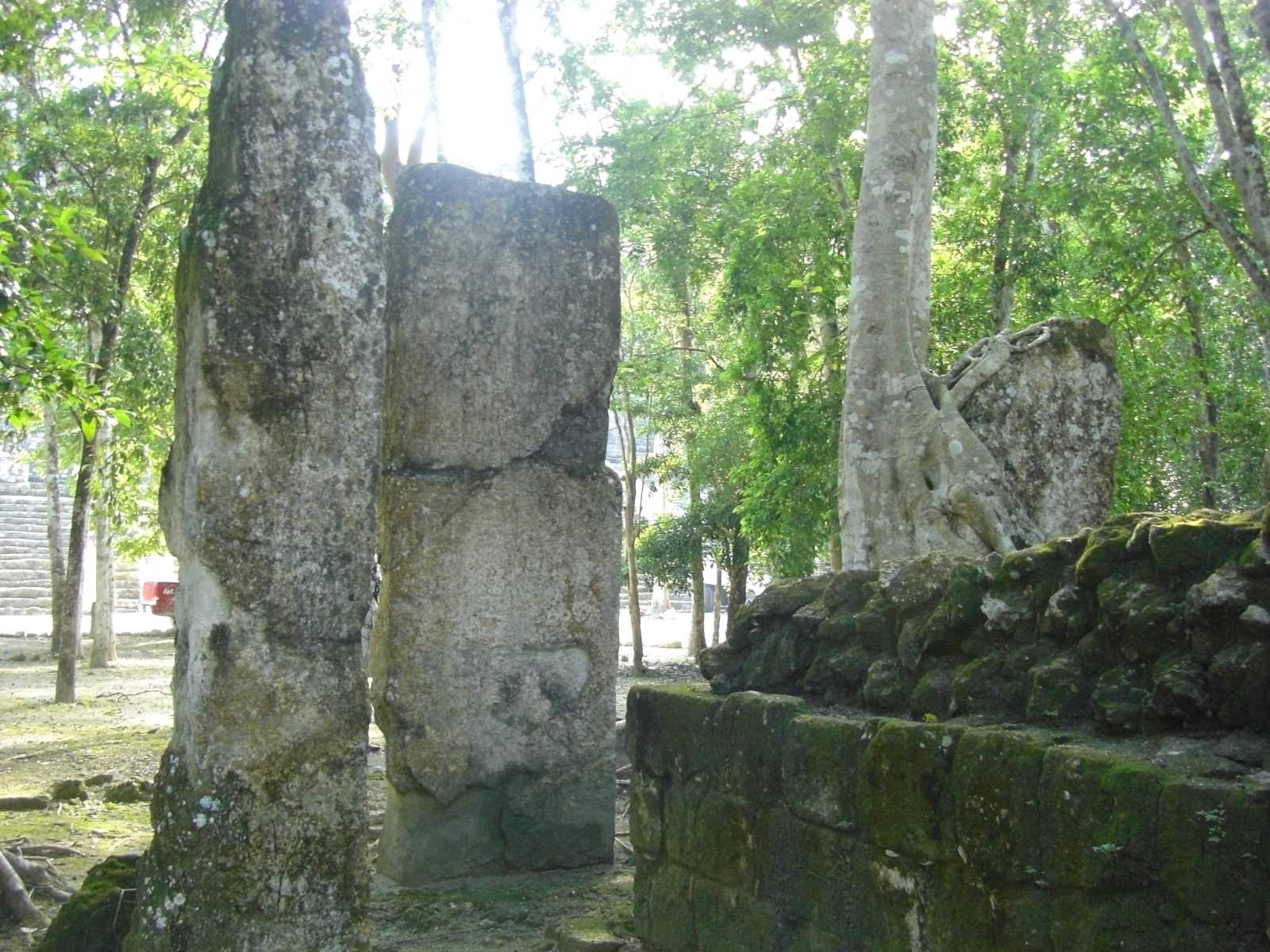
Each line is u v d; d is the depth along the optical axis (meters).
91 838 7.50
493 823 6.46
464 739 6.39
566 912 5.79
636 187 14.88
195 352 3.94
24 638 23.22
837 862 3.62
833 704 4.04
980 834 3.13
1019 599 3.55
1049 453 6.95
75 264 13.10
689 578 24.19
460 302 6.55
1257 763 2.75
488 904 5.91
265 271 3.96
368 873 3.99
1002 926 3.07
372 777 9.28
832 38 13.89
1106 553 3.34
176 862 3.79
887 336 8.70
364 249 4.10
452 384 6.52
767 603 4.36
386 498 6.39
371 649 6.61
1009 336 7.28
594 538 6.77
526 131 13.35
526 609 6.58
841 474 8.48
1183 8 10.31
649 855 4.48
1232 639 2.96
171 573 32.03
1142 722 3.05
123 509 17.50
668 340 23.14
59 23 11.97
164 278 14.66
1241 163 9.95
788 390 14.10
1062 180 12.73
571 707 6.64
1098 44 13.00
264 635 3.89
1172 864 2.65
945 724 3.36
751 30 14.06
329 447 4.00
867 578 4.18
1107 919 2.80
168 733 11.89
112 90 13.24
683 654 24.31
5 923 5.46
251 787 3.82
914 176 9.09
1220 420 15.38
